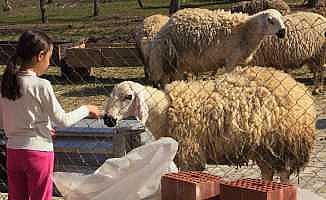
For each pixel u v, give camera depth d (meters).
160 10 37.34
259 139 5.48
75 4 46.84
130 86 5.62
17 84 4.11
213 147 5.60
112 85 14.11
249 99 5.51
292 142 5.54
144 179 4.24
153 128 5.67
